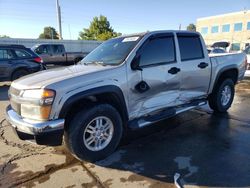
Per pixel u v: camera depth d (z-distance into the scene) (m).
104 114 3.27
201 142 3.86
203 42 4.58
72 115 3.13
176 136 4.12
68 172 3.08
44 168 3.18
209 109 5.70
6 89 9.18
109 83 3.22
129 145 3.80
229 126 4.56
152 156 3.44
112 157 3.43
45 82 2.96
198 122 4.80
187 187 2.72
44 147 3.80
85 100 3.26
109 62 3.60
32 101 2.89
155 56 3.73
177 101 4.14
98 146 3.32
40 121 2.87
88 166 3.21
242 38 41.91
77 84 2.99
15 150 3.71
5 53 9.16
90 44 24.28
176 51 4.02
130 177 2.95
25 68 9.50
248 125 4.60
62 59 16.11
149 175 2.97
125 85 3.38
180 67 4.03
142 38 3.64
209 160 3.29
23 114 3.05
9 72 9.16
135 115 3.61
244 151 3.53
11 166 3.24
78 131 3.08
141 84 3.51
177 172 3.02
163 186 2.76
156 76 3.69
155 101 3.78
